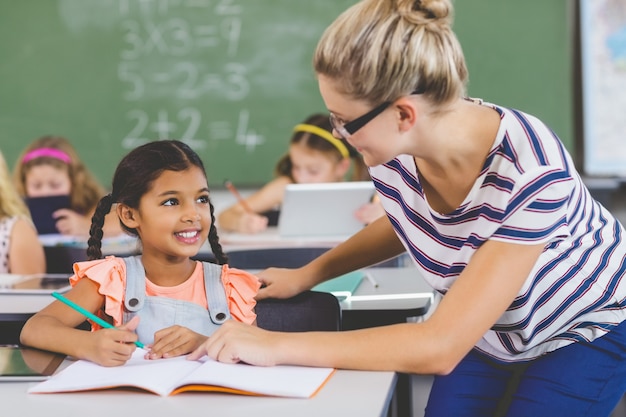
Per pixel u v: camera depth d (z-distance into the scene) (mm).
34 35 4840
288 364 1229
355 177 3803
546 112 4605
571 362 1364
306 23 4730
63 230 3816
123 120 4844
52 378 1209
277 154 4793
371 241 1648
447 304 1188
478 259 1203
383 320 1712
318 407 1069
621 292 1354
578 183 1315
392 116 1160
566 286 1326
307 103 4758
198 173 1573
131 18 4812
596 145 4633
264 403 1092
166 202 1536
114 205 1617
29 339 1392
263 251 2402
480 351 1485
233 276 1610
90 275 1508
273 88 4773
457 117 1216
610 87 4590
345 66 1127
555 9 4559
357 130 1171
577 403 1345
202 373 1173
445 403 1477
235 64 4785
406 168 1355
